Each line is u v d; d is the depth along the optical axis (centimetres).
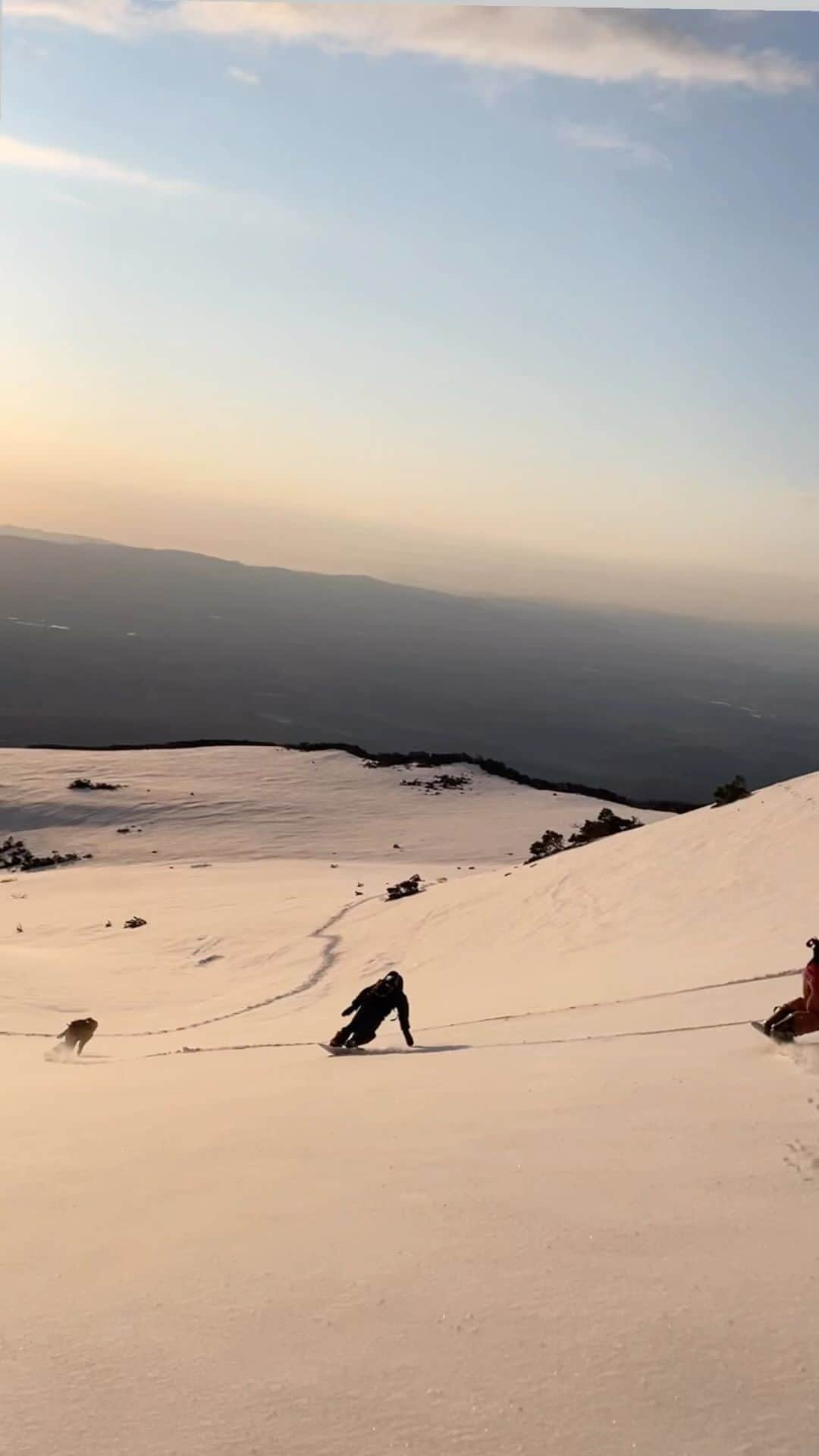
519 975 2066
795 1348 307
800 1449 259
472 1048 1053
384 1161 570
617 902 2508
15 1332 373
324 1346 337
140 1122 786
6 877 5419
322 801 7144
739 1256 379
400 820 6662
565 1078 773
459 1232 433
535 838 6131
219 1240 459
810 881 2105
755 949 1655
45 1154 691
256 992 2569
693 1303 343
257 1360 331
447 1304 361
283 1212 491
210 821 6662
